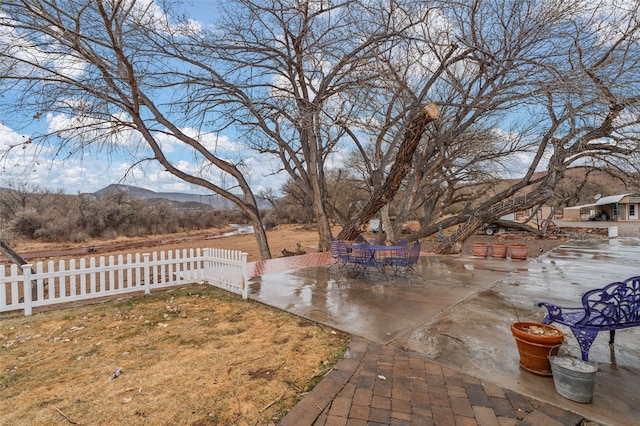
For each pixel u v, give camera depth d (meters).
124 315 4.81
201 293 6.09
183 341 3.75
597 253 11.98
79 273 5.47
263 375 2.89
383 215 13.43
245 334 3.93
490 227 21.97
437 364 3.05
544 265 9.16
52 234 27.17
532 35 8.98
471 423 2.17
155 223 36.31
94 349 3.56
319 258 10.46
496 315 4.58
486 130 13.83
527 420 2.21
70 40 6.98
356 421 2.19
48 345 3.70
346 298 5.50
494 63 9.51
